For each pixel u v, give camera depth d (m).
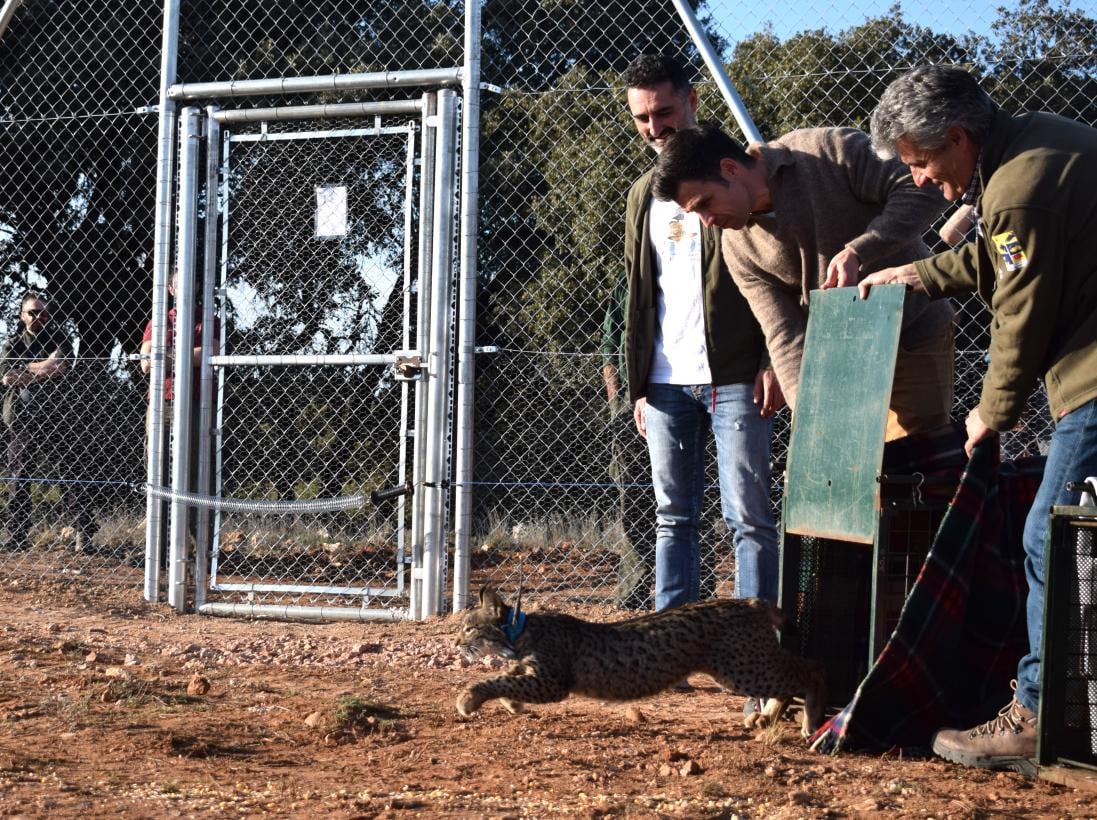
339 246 8.23
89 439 11.24
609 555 10.09
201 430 7.93
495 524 10.85
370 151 8.25
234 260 8.20
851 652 4.86
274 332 8.35
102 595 8.32
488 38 11.73
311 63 12.83
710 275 5.19
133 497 11.59
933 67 3.88
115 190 13.35
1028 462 4.49
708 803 3.59
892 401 4.60
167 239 8.05
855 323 4.37
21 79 13.27
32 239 13.20
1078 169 3.65
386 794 3.69
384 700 5.23
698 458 5.54
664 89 5.30
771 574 5.27
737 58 8.95
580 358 10.50
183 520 7.92
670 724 4.87
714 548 8.11
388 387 10.49
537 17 11.52
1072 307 3.75
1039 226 3.64
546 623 4.83
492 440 10.79
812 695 4.60
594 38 11.63
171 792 3.68
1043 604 3.87
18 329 12.02
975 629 4.47
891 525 4.46
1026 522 4.07
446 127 7.44
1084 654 3.91
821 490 4.49
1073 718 3.92
